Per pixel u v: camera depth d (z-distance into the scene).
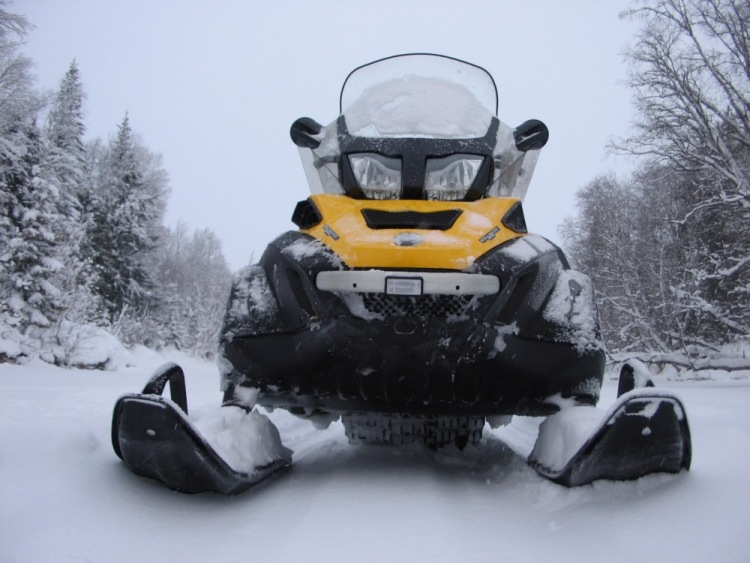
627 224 30.30
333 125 3.68
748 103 19.06
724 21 19.14
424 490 2.48
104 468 2.50
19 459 2.44
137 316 38.94
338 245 2.73
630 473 2.22
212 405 3.74
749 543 1.82
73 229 25.58
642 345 26.83
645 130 20.41
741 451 2.66
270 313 2.77
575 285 2.82
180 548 1.95
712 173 21.06
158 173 48.84
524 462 2.87
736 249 20.84
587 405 2.65
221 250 72.00
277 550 1.92
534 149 3.64
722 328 24.22
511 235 2.85
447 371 2.60
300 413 3.11
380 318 2.62
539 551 1.91
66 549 1.89
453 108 3.57
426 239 2.69
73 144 39.41
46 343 21.23
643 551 1.86
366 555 1.87
